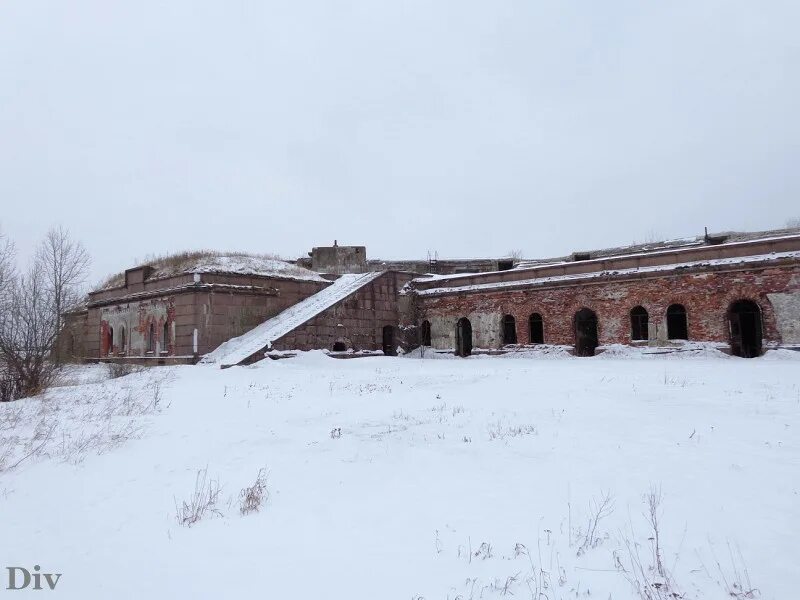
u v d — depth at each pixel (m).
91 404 15.84
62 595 5.50
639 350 26.25
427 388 16.88
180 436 11.83
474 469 8.64
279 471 9.23
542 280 30.12
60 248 24.59
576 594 5.04
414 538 6.43
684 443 9.12
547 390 14.82
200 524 7.23
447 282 34.50
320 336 29.45
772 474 7.47
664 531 6.12
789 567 5.22
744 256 24.11
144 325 31.72
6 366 19.11
